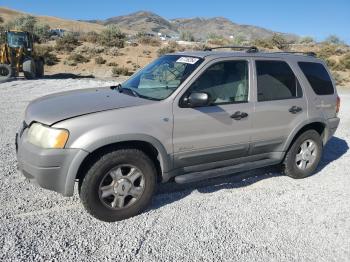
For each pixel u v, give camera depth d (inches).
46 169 159.0
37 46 1457.9
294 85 227.6
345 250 159.8
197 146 188.7
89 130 161.2
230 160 206.7
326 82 246.8
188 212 185.2
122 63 1380.4
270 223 178.2
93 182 165.3
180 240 160.2
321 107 238.7
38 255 144.4
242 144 205.0
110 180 171.0
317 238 167.6
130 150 170.6
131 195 175.6
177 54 216.2
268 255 152.9
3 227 161.8
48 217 173.0
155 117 174.9
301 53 252.8
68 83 776.9
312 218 185.6
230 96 199.6
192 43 1946.4
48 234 158.9
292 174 235.1
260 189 218.4
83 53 1485.0
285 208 195.0
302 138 232.2
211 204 195.2
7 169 228.4
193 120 184.5
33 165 161.0
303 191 218.7
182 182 187.6
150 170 177.3
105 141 162.7
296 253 155.5
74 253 147.2
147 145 180.2
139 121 171.2
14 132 321.7
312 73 238.7
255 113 205.6
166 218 178.4
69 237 157.8
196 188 214.8
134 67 1339.8
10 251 145.3
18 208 179.6
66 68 1273.4
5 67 846.5
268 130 213.2
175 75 193.9
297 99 225.8
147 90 195.6
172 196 202.4
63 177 161.0
